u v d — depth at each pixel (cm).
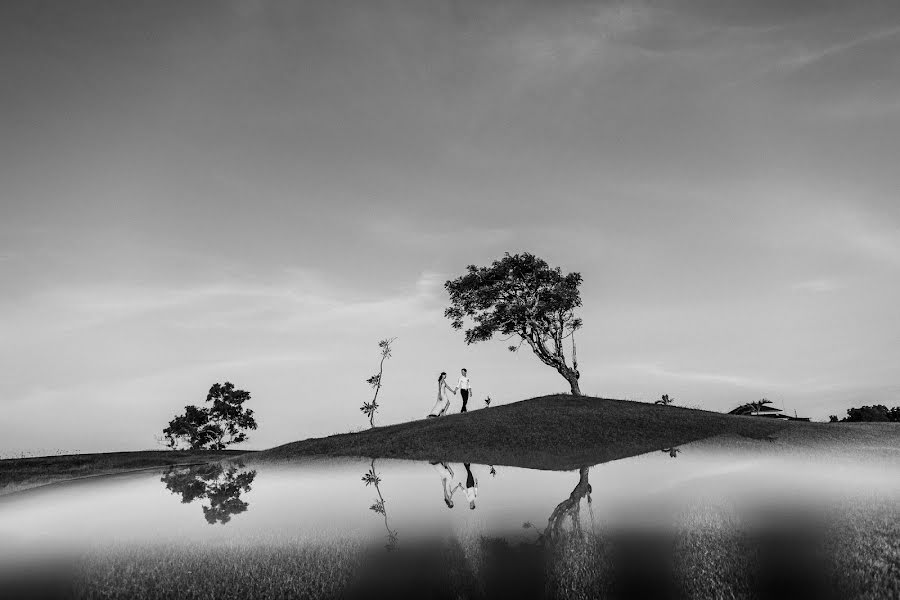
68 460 2189
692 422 1817
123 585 761
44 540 968
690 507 955
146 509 1166
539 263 3117
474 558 789
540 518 947
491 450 1592
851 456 1345
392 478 1341
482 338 3150
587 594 656
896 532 792
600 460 1399
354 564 795
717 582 662
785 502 959
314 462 1662
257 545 890
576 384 3034
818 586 654
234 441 3512
